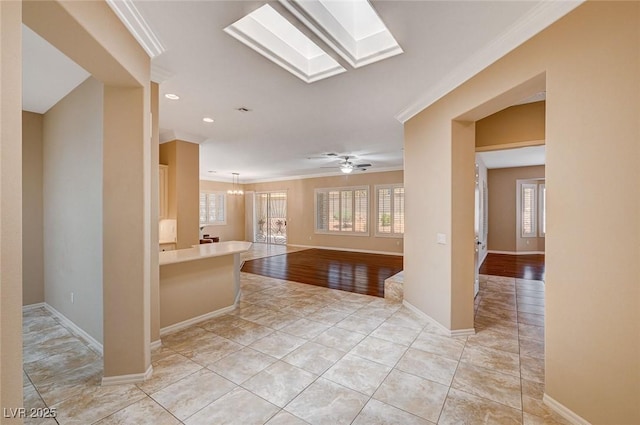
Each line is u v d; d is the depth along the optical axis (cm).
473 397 208
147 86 228
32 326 330
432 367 248
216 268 375
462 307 312
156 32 214
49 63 256
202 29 212
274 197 1157
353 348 283
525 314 379
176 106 367
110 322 220
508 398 207
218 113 393
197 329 330
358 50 261
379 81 299
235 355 269
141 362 226
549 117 193
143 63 221
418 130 371
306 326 339
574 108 177
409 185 396
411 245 391
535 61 203
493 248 884
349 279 576
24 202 373
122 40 190
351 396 209
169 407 197
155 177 283
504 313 383
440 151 323
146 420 185
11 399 106
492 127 371
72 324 323
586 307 172
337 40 238
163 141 517
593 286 168
